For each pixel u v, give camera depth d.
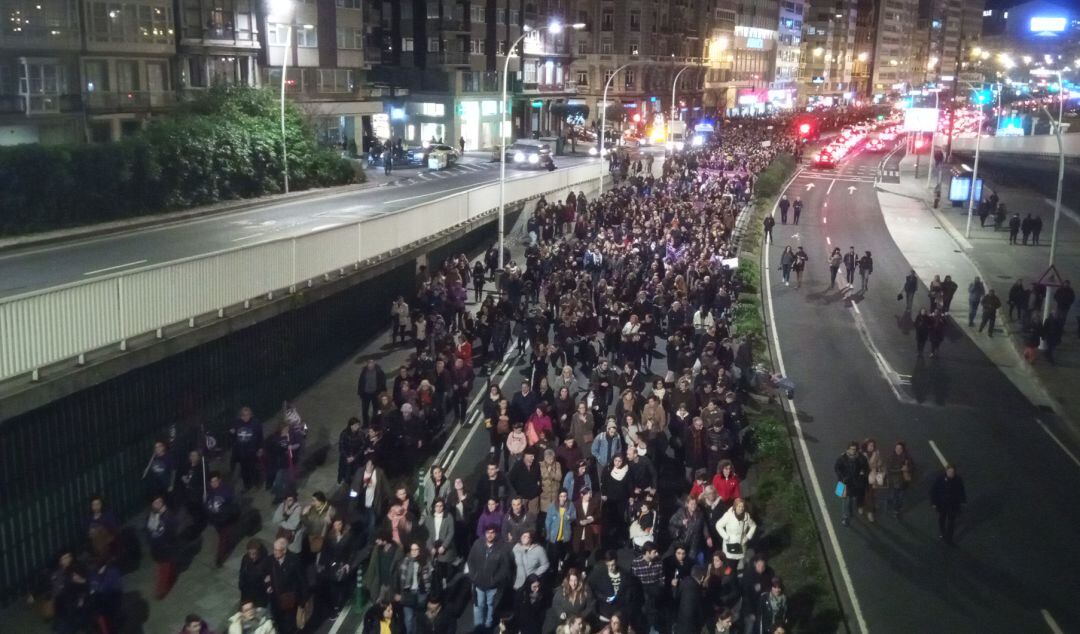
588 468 14.13
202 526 15.16
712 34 125.69
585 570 13.62
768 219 43.84
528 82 85.56
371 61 76.00
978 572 15.01
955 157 86.44
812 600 13.67
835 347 28.19
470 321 23.64
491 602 12.16
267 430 19.42
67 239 27.92
